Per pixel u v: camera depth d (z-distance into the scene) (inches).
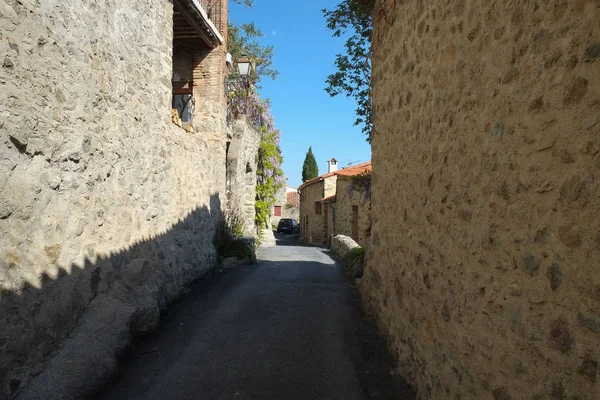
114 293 170.4
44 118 129.6
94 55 162.1
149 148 219.1
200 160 316.2
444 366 112.7
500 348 84.6
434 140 129.3
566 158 66.6
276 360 161.3
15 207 116.5
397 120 174.7
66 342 136.1
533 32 76.9
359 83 340.8
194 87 367.6
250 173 628.7
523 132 79.1
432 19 134.6
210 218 345.1
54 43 135.2
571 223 64.8
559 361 66.6
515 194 81.2
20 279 117.9
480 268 94.7
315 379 145.9
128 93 193.9
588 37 62.4
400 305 158.6
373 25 224.5
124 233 189.2
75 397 122.4
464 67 108.4
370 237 220.4
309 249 663.8
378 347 176.4
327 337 187.3
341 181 749.3
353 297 265.0
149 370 149.9
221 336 185.9
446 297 113.7
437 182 125.0
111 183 176.9
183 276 262.4
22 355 117.3
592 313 59.7
